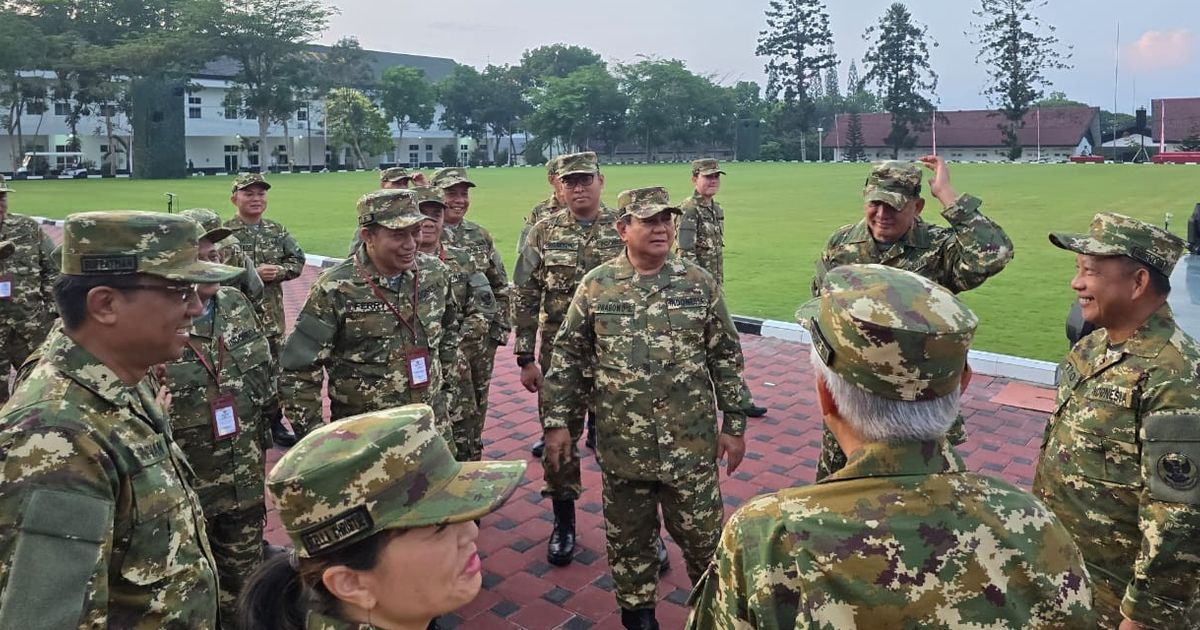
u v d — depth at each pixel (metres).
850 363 1.62
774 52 80.75
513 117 87.06
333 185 43.12
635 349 3.71
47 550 1.91
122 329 2.20
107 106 58.53
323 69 67.12
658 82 81.56
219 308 3.94
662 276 3.83
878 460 1.61
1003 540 1.54
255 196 7.62
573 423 4.60
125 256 2.19
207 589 2.37
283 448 6.45
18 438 1.98
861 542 1.53
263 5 59.50
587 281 3.96
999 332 9.71
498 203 29.28
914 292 1.63
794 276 13.95
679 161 87.19
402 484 1.65
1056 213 23.98
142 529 2.19
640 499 3.79
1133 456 2.72
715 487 3.81
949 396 1.62
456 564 1.70
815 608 1.50
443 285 4.56
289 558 1.78
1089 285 2.82
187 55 56.03
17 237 6.58
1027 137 77.81
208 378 3.78
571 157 5.48
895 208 4.22
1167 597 2.49
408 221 4.10
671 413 3.69
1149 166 52.44
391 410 1.80
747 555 1.59
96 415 2.13
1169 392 2.58
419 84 76.31
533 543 4.87
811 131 84.81
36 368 2.18
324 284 4.16
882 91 77.56
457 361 4.97
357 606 1.66
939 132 80.31
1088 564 2.85
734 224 22.08
